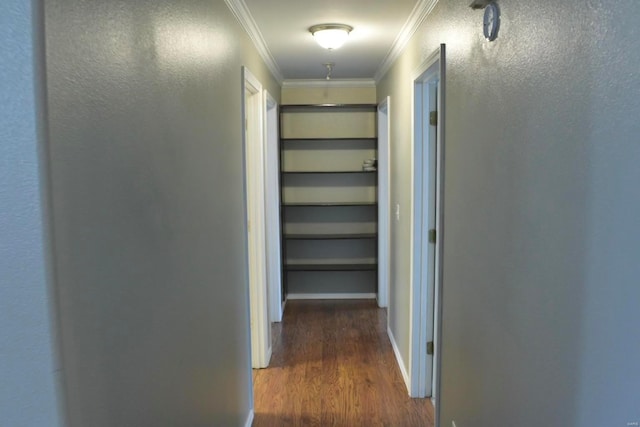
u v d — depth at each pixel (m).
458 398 1.93
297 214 5.02
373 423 2.62
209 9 1.79
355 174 4.98
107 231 0.95
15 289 0.77
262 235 3.32
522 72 1.24
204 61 1.71
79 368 0.84
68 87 0.81
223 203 2.03
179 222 1.41
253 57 2.92
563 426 1.04
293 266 4.90
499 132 1.41
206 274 1.72
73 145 0.83
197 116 1.62
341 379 3.18
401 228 3.31
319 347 3.74
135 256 1.08
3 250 0.77
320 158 4.97
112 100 0.98
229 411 2.13
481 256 1.61
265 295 3.37
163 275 1.27
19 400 0.79
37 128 0.75
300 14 2.57
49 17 0.76
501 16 1.39
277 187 4.29
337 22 2.73
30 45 0.74
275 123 4.24
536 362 1.17
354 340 3.88
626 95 0.80
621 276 0.82
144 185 1.14
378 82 4.61
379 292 4.76
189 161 1.52
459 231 1.88
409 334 2.99
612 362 0.85
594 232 0.90
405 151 3.11
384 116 4.54
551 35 1.07
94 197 0.90
